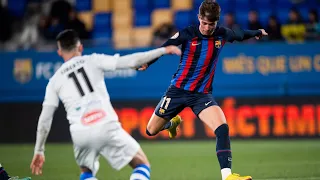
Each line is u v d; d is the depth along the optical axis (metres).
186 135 53.19
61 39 20.88
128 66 19.66
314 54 52.69
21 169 36.19
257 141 52.19
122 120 54.03
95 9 69.88
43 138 20.27
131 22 68.38
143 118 53.72
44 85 54.66
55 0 63.03
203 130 52.94
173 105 26.19
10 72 55.06
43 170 35.50
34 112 54.78
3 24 61.25
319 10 66.25
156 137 53.53
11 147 51.91
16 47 61.38
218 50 25.36
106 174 33.16
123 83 54.12
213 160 39.72
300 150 44.28
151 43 58.09
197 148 47.69
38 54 54.72
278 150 44.66
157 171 34.62
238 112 52.94
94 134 19.33
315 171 32.53
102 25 68.38
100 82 20.02
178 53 19.47
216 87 53.31
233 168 35.00
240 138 52.81
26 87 54.88
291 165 35.69
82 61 20.20
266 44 53.09
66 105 20.05
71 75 20.03
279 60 52.97
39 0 67.81
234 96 53.16
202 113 25.12
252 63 53.16
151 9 69.31
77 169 35.78
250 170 33.81
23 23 66.25
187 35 25.22
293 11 56.44
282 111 52.66
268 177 30.66
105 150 19.70
